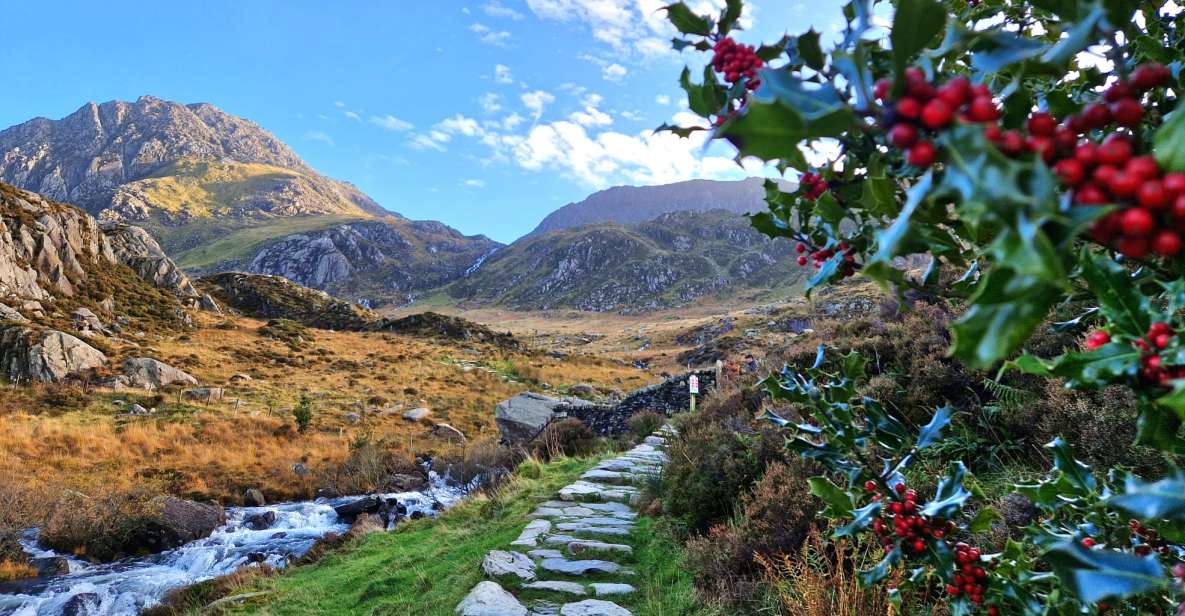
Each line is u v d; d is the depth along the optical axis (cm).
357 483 1798
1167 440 79
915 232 82
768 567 407
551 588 516
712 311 12219
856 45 64
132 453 1908
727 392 915
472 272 19312
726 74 100
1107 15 73
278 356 3828
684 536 588
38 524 1323
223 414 2427
